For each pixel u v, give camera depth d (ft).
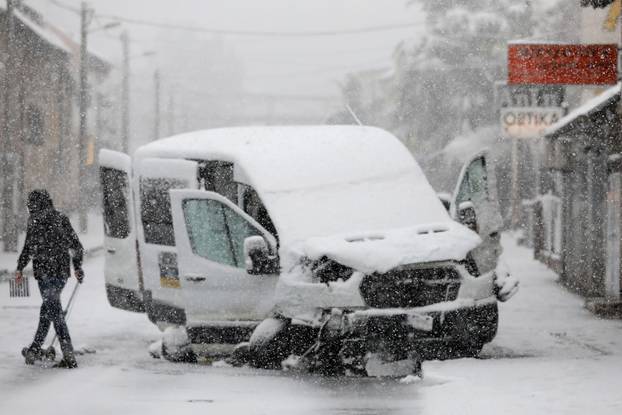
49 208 79.00
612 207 137.08
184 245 81.10
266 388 67.31
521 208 324.39
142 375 73.72
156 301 88.07
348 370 75.66
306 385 68.90
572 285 157.99
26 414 56.80
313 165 84.94
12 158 246.68
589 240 146.20
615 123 131.34
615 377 68.95
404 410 58.18
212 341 80.79
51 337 98.37
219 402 61.00
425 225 80.48
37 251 78.23
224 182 87.15
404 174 86.38
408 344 74.33
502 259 86.33
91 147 372.79
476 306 78.43
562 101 226.79
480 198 88.02
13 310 122.52
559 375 70.18
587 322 114.01
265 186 82.17
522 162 353.10
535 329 107.34
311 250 75.92
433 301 77.46
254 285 79.00
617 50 137.49
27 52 345.31
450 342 78.07
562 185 167.84
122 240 96.58
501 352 89.76
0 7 295.07
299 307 75.46
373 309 73.97
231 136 90.22
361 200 82.58
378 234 78.18
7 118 242.37
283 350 77.51
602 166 142.00
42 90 369.91
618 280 135.85
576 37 394.32
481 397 61.21
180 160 84.79
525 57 138.82
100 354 88.79
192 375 73.82
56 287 78.43
